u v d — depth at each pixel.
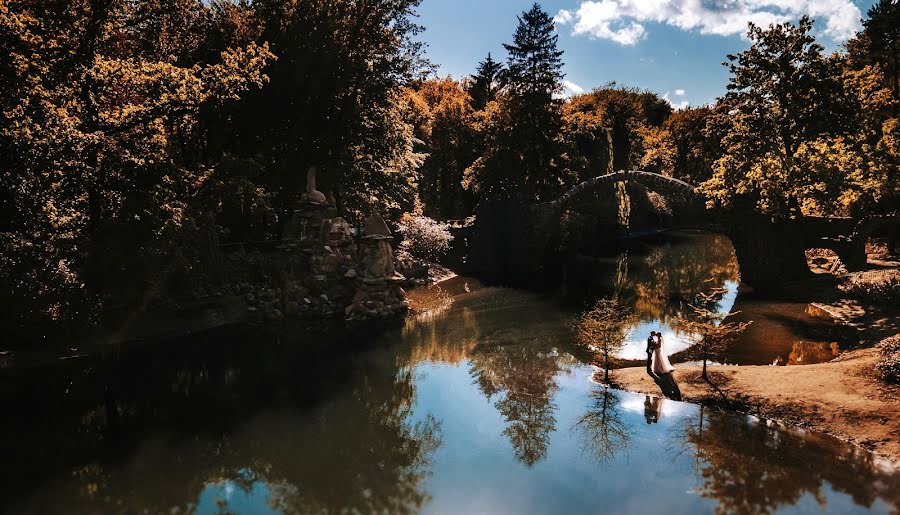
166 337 23.45
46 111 17.09
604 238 61.44
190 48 31.83
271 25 32.53
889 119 32.12
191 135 28.06
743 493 10.48
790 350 19.34
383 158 36.50
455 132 61.16
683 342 21.59
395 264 37.06
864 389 14.00
